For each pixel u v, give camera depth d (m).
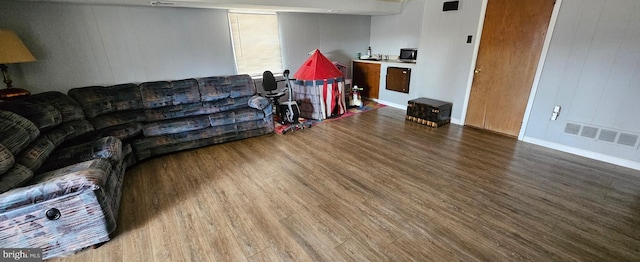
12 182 1.72
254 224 2.05
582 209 2.12
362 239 1.88
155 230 2.01
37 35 3.03
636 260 1.65
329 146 3.49
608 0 2.56
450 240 1.85
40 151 2.12
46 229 1.69
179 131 3.34
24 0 2.82
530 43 3.23
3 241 1.62
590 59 2.80
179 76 4.07
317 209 2.21
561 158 3.01
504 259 1.68
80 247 1.81
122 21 3.47
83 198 1.73
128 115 3.23
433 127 4.14
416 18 5.05
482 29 3.65
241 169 2.93
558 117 3.16
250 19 4.51
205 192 2.50
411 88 4.94
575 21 2.81
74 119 2.74
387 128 4.13
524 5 3.19
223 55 4.38
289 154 3.28
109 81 3.58
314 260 1.72
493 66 3.65
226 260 1.73
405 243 1.84
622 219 2.01
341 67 5.45
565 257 1.69
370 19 6.05
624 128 2.72
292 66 5.24
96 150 2.36
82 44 3.30
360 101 5.30
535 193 2.35
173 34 3.86
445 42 4.17
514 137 3.65
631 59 2.55
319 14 5.27
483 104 3.90
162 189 2.56
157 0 3.01
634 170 2.71
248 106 3.97
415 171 2.78
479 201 2.26
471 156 3.10
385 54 5.92
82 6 3.20
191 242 1.89
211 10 4.07
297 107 4.27
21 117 2.11
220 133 3.60
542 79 3.20
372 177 2.69
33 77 3.09
